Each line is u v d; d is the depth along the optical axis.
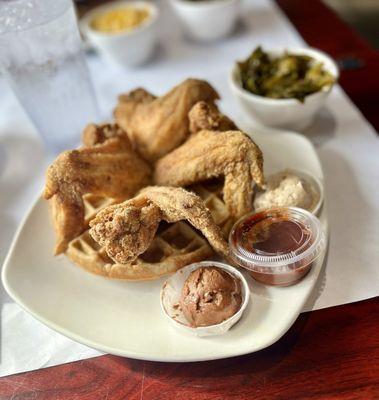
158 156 0.43
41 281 0.38
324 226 0.37
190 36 0.72
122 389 0.31
